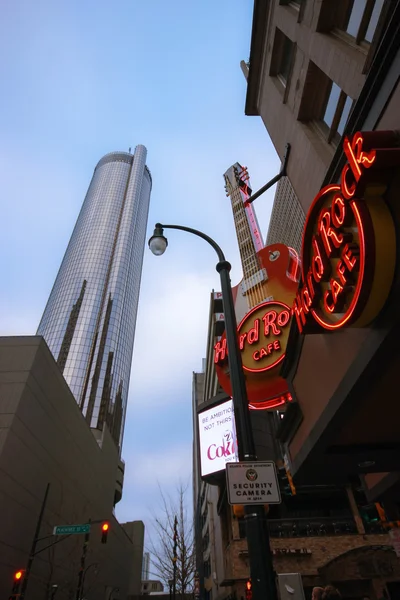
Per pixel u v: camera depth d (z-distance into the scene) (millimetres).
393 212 5312
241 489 5785
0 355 35531
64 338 160625
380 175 5219
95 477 57938
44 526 35438
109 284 183375
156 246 10711
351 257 5609
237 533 27844
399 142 5223
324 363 7973
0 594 26734
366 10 10836
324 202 7309
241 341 20781
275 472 6012
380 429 7996
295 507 29859
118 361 162375
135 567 103750
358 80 10633
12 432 30500
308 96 14898
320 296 7223
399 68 5598
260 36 19594
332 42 12320
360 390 6449
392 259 5160
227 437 35031
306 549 25453
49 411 38906
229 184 35188
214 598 45312
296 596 8680
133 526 112688
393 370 5965
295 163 16016
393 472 10586
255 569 5199
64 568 39812
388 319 5289
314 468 9719
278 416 32844
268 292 23094
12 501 29484
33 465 33875
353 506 27906
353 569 23797
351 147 5602
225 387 23172
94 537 53344
